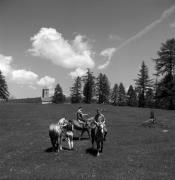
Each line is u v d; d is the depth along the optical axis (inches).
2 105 2903.5
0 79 4815.5
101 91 5182.1
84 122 1240.2
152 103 4138.8
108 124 1768.0
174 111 2534.5
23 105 2930.6
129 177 684.7
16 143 1214.9
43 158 905.5
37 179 668.7
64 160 871.7
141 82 4092.0
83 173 722.2
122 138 1258.6
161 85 3093.0
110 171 746.2
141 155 916.0
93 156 917.8
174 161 829.8
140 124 1727.4
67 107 2760.8
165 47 3112.7
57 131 967.0
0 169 790.5
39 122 1900.8
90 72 4975.4
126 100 5856.3
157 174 709.9
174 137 1252.5
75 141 1191.6
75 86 5295.3
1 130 1699.1
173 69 3088.1
